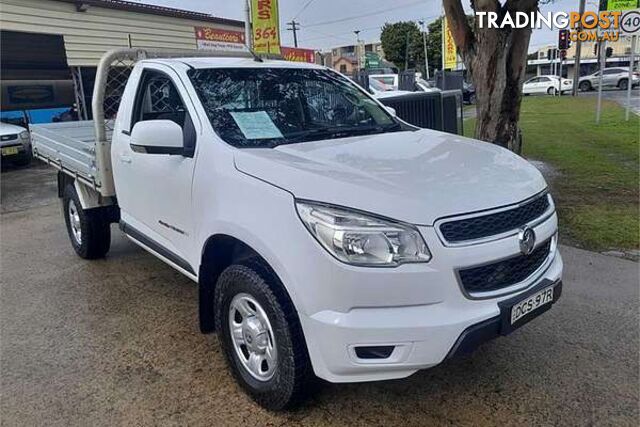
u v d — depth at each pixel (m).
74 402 2.91
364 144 3.16
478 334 2.34
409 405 2.79
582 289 4.12
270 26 11.52
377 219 2.25
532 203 2.67
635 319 3.63
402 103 7.97
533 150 10.25
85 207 4.89
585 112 18.30
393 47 60.56
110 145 4.25
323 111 3.73
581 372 3.04
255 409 2.79
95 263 5.23
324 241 2.26
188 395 2.94
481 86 6.21
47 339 3.67
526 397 2.83
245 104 3.42
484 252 2.35
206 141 3.04
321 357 2.36
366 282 2.23
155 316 3.99
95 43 13.24
